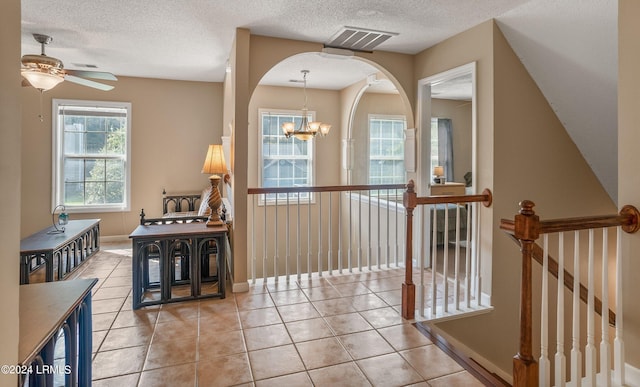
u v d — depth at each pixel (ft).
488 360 9.72
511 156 10.05
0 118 2.87
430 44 12.05
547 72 9.87
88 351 5.16
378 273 12.57
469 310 9.46
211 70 15.94
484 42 10.11
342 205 20.16
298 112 19.93
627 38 6.61
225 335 7.93
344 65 15.23
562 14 8.48
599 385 6.48
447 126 22.27
